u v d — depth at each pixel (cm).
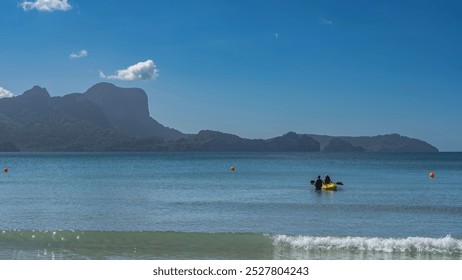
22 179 5169
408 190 3897
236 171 7044
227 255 1552
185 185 4353
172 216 2416
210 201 3058
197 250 1608
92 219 2314
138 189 3912
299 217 2389
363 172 6994
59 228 2080
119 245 1664
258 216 2422
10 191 3700
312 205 2855
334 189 3791
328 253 1575
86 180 5003
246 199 3177
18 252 1581
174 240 1720
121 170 7381
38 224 2173
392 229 2086
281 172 6819
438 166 9494
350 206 2817
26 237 1748
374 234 1981
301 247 1644
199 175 6003
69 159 14275
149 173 6431
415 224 2205
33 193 3541
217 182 4722
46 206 2770
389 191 3794
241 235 1775
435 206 2833
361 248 1627
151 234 1791
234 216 2419
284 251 1597
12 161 12188
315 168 8238
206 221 2270
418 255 1551
